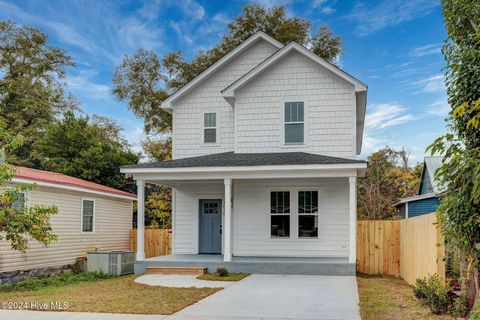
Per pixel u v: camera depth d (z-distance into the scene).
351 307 7.96
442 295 7.26
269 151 15.38
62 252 15.05
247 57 17.00
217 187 16.08
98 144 25.31
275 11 27.33
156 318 7.07
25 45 32.50
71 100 35.41
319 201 14.88
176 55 30.36
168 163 14.16
